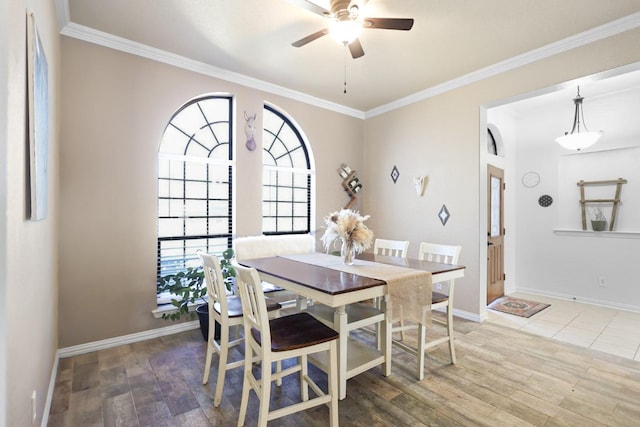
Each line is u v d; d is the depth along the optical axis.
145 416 1.80
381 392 2.05
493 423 1.75
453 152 3.62
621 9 2.30
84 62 2.57
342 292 1.68
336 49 2.90
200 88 3.20
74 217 2.53
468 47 2.84
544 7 2.28
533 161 4.73
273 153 3.95
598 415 1.83
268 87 3.68
